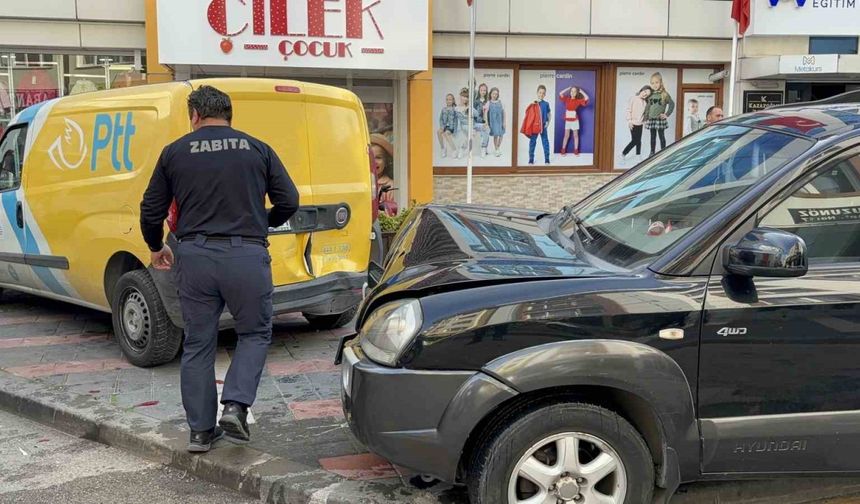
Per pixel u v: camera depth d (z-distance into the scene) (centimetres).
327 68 1030
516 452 290
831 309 293
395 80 1144
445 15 1128
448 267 325
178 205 380
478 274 307
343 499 339
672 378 287
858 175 309
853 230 308
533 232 386
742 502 354
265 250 391
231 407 378
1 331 631
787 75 1172
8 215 629
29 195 599
